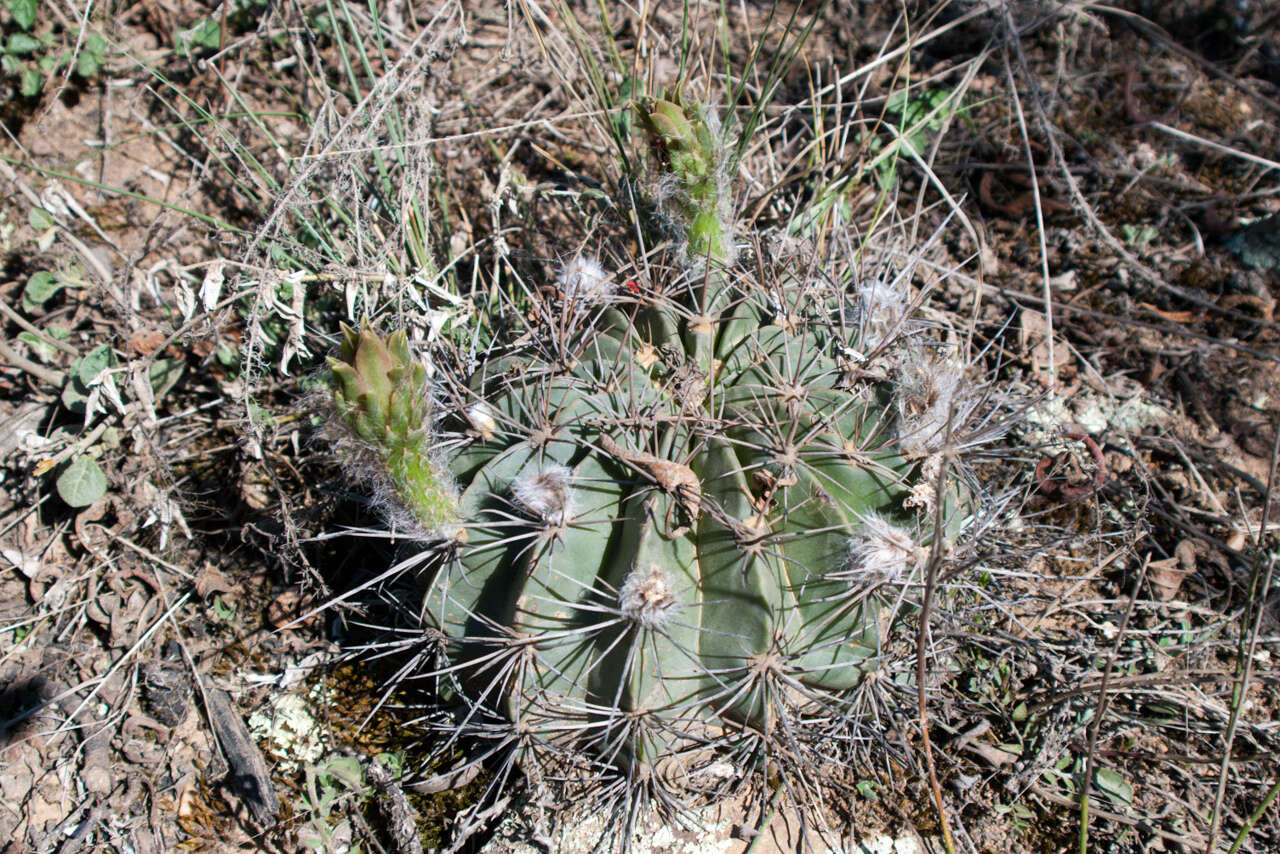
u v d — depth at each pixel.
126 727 2.45
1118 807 2.30
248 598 2.68
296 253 2.76
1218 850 2.23
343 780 2.33
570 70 3.61
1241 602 2.71
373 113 2.76
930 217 3.63
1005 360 3.24
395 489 1.98
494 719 2.28
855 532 1.99
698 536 2.06
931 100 3.80
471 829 2.23
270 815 2.29
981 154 3.77
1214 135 3.81
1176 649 2.56
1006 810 2.29
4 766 2.39
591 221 3.24
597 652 2.05
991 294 3.40
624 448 2.11
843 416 2.20
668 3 4.14
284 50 3.85
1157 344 3.27
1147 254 3.50
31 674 2.55
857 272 2.70
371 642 2.58
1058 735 2.37
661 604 1.89
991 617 2.58
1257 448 3.04
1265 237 3.38
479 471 2.13
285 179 3.22
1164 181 3.63
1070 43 4.00
